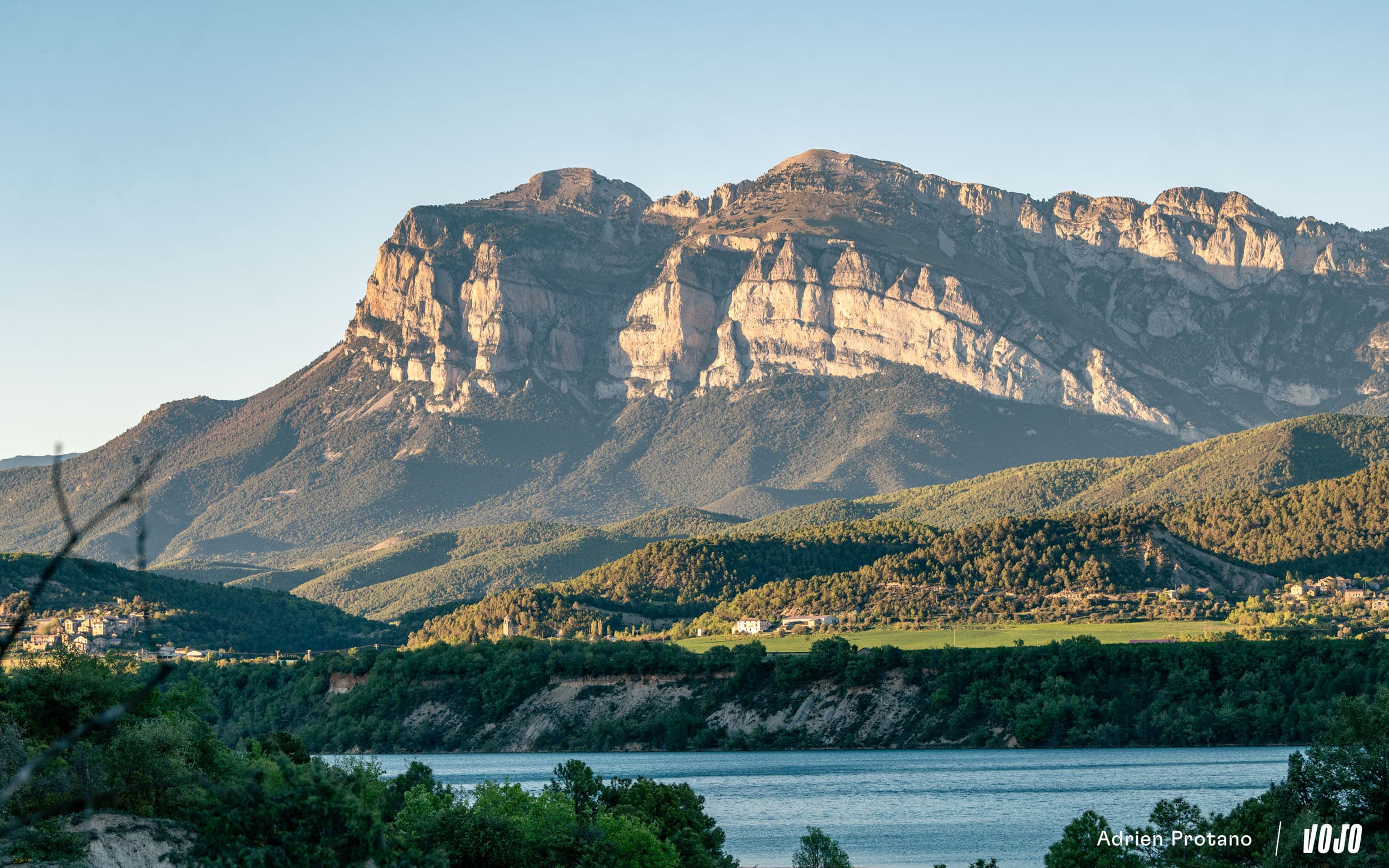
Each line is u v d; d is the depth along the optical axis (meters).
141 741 112.00
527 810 123.56
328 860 96.75
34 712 118.62
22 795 106.75
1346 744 128.25
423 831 115.38
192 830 109.44
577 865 118.19
